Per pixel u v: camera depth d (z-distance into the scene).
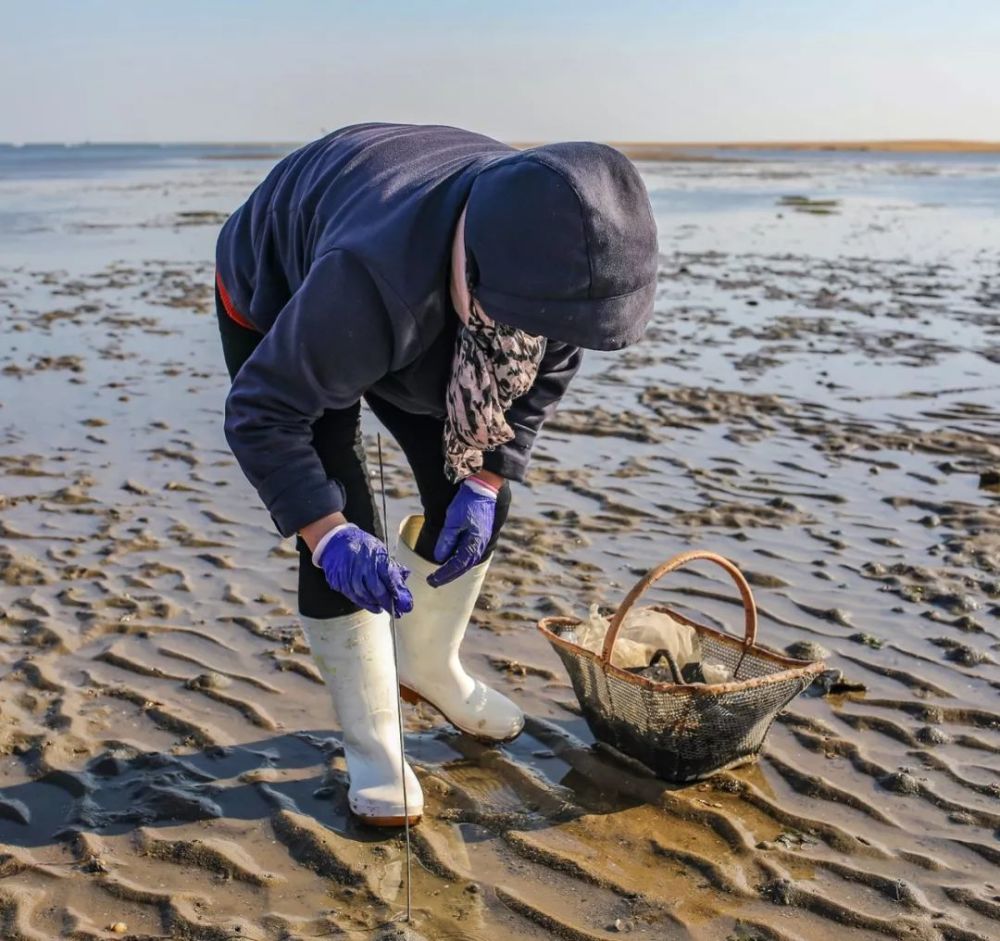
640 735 3.22
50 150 192.88
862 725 3.58
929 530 5.19
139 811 3.10
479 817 3.11
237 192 35.22
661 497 5.64
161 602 4.39
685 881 2.85
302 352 2.48
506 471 2.96
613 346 2.31
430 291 2.45
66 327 10.17
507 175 2.28
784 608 4.41
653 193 36.50
